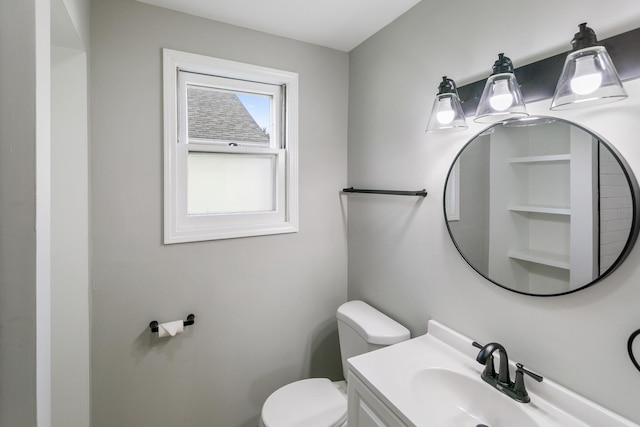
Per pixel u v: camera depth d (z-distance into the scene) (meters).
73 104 1.29
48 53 0.68
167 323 1.56
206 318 1.71
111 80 1.44
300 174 1.94
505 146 1.13
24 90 0.60
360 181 1.97
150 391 1.58
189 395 1.68
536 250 1.04
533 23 1.04
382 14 1.62
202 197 1.75
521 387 1.03
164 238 1.58
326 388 1.67
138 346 1.55
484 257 1.21
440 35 1.40
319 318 2.04
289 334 1.95
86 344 1.35
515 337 1.13
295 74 1.88
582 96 0.81
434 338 1.43
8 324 0.59
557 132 0.98
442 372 1.20
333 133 2.04
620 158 0.84
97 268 1.45
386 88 1.73
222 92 1.79
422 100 1.50
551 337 1.02
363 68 1.92
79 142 1.31
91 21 1.40
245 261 1.80
